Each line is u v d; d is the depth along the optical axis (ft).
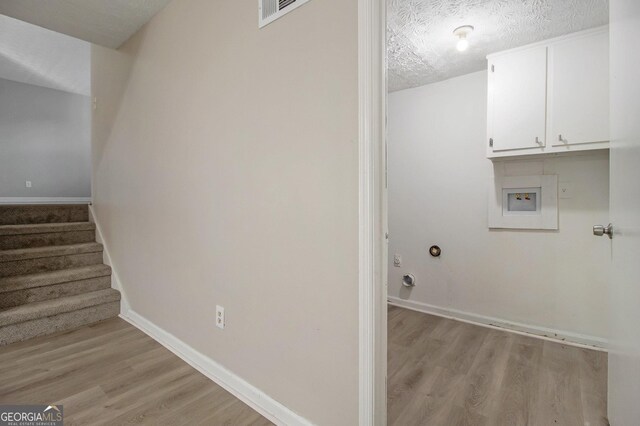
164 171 6.79
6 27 11.06
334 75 3.83
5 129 17.11
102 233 9.66
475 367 6.15
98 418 4.52
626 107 3.31
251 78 4.83
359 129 3.58
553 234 7.57
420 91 9.58
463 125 8.86
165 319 6.90
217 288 5.57
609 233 4.10
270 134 4.58
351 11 3.66
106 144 9.27
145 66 7.27
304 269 4.22
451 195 9.07
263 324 4.78
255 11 4.74
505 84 7.42
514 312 8.07
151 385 5.36
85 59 14.03
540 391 5.36
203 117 5.72
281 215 4.48
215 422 4.50
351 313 3.75
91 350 6.57
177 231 6.46
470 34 6.76
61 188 19.06
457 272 8.98
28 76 16.39
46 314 7.30
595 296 7.09
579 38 6.61
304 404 4.26
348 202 3.74
